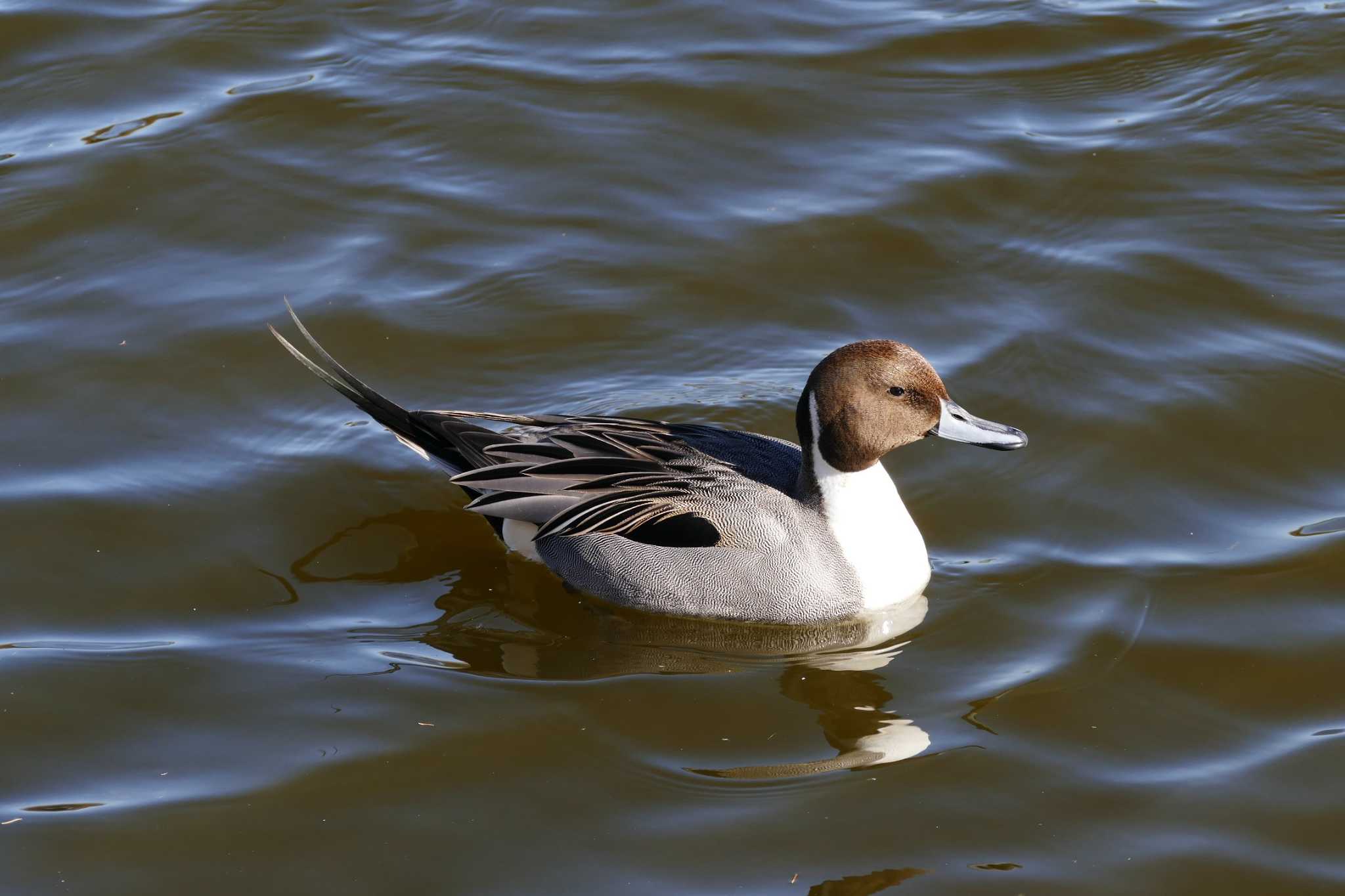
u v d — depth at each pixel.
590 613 11.91
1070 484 12.86
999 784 9.97
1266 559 11.94
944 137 17.36
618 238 15.93
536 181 16.70
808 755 10.28
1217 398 13.67
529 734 10.48
